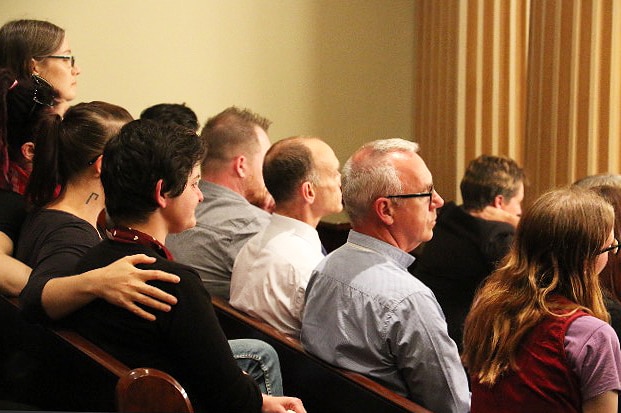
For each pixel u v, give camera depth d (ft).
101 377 9.16
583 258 9.83
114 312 9.80
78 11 25.61
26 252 12.23
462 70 27.58
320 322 11.92
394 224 12.00
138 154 9.99
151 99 26.89
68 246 11.71
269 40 28.37
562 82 23.80
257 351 12.15
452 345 11.43
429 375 11.27
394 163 11.96
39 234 12.12
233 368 9.80
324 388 11.66
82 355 9.56
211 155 16.97
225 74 27.84
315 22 28.96
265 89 28.53
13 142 14.47
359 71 29.81
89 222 12.49
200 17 27.27
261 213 16.74
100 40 25.98
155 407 8.16
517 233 10.21
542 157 24.48
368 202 11.96
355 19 29.53
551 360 9.52
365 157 12.13
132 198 10.08
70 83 18.33
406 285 11.48
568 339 9.47
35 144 12.58
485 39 27.02
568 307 9.67
